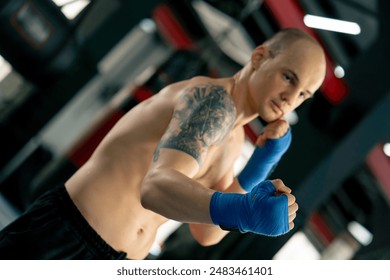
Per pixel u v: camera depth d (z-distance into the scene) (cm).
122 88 466
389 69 372
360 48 471
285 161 371
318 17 450
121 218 213
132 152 211
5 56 376
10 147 417
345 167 371
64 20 375
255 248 390
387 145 463
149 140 210
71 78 392
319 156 368
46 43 374
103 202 211
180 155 188
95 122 488
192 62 487
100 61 389
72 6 384
